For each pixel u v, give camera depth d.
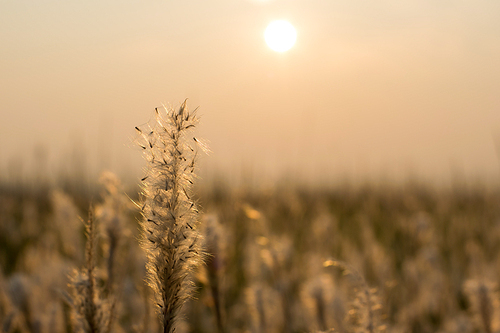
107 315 1.18
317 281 2.56
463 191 9.84
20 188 8.02
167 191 0.97
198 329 2.98
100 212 1.65
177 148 0.98
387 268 3.20
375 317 1.58
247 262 4.12
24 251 4.58
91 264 1.17
